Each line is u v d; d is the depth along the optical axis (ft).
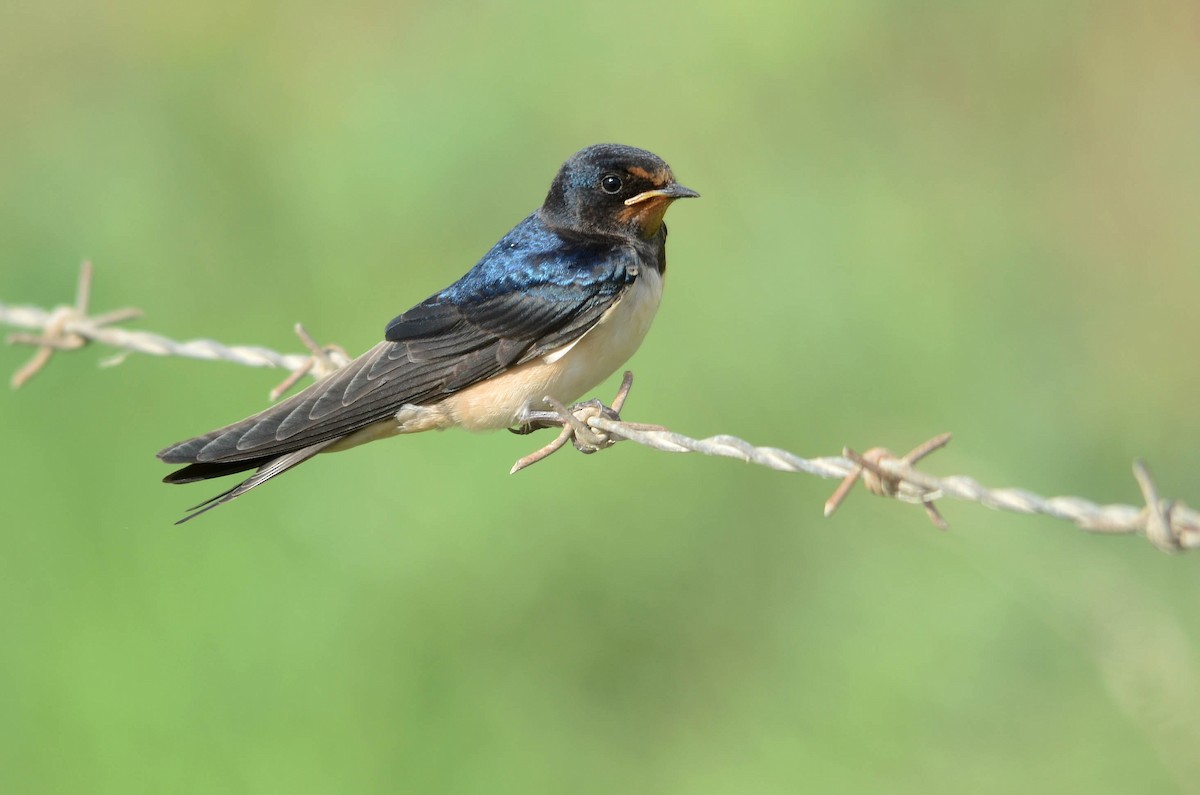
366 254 46.26
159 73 55.83
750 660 35.58
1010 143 47.78
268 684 33.47
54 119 54.24
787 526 37.32
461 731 33.68
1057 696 33.01
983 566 35.04
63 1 59.67
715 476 37.78
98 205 49.24
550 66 49.88
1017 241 44.62
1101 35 49.78
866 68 48.85
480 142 48.26
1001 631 33.83
